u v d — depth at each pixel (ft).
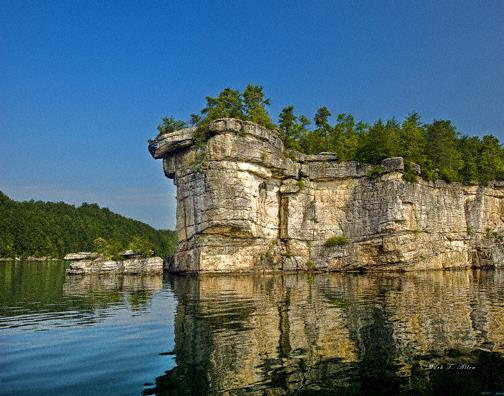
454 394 39.63
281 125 263.29
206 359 50.29
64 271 238.27
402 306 90.17
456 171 258.37
